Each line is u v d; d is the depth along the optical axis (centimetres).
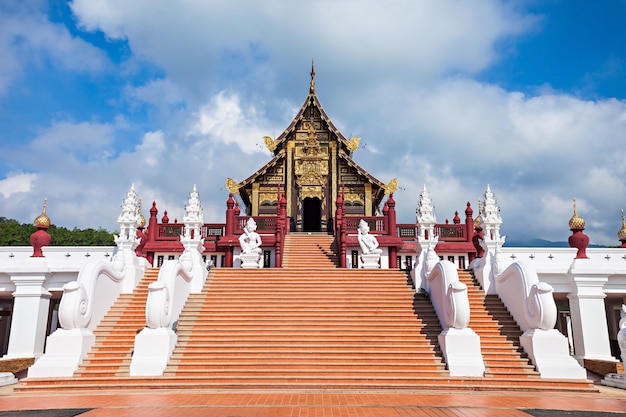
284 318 1524
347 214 3434
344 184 3472
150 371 1252
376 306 1598
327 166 3494
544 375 1255
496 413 912
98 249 1884
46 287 1805
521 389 1190
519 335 1445
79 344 1317
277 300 1638
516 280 1498
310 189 3447
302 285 1759
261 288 1734
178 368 1276
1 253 1895
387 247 2509
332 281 1794
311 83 3556
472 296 1661
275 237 2420
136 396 1098
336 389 1177
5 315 2511
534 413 913
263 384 1191
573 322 1731
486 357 1332
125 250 1752
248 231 2262
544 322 1319
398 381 1212
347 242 2452
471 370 1262
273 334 1434
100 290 1518
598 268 1706
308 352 1342
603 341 1655
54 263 1867
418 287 1722
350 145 3462
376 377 1219
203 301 1633
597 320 1672
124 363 1309
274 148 3497
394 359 1318
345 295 1680
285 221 2756
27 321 1723
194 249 1766
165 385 1192
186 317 1527
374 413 906
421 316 1541
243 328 1470
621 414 907
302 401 1032
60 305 1339
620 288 1736
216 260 2533
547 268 1764
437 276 1545
